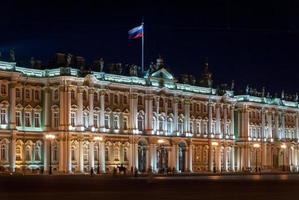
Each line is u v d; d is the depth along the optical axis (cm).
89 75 12181
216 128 15600
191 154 14612
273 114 17788
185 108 14588
